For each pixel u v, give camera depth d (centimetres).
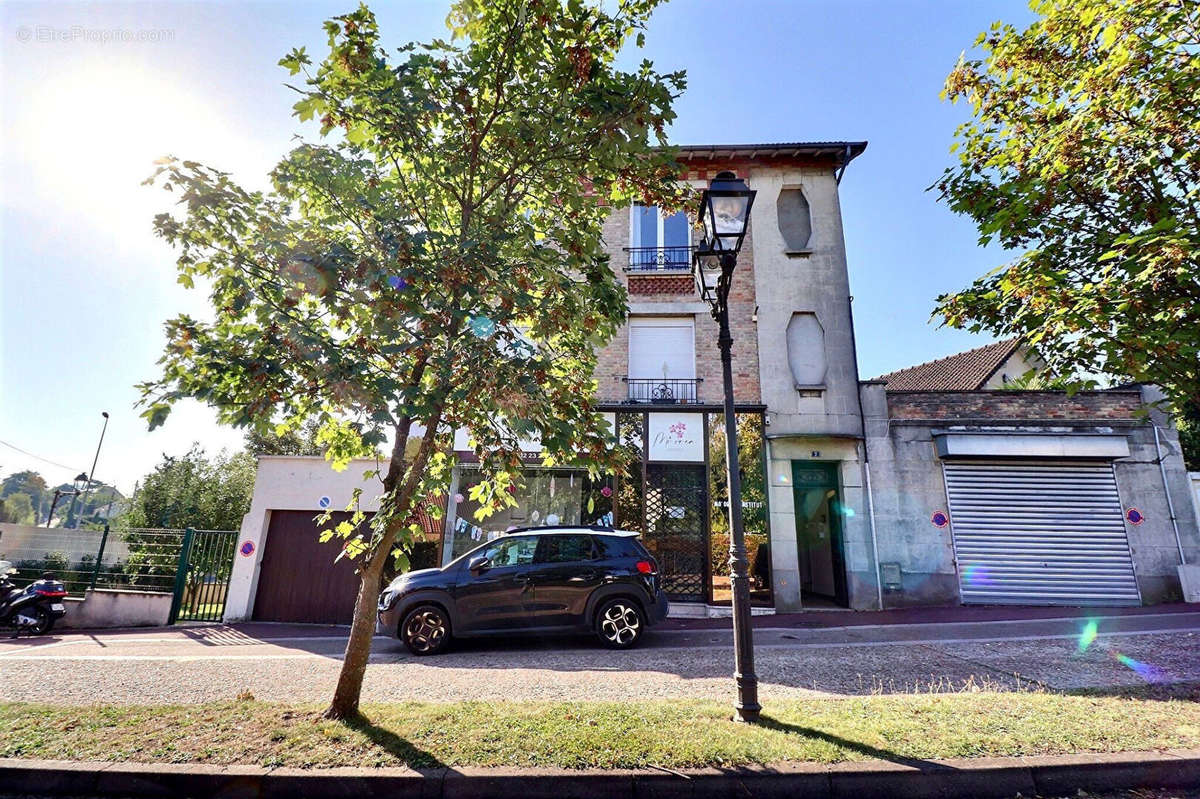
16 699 571
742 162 1453
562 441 429
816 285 1372
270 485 1226
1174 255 409
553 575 830
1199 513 1192
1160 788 376
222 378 394
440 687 605
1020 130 581
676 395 1327
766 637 887
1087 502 1207
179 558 1199
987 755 394
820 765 381
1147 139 489
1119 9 508
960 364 1938
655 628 988
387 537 482
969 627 921
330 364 383
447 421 454
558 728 445
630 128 475
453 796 366
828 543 1329
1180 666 627
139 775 380
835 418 1281
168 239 412
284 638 977
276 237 421
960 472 1241
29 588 1104
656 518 1245
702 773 374
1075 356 547
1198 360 461
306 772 378
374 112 460
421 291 388
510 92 499
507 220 507
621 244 1438
